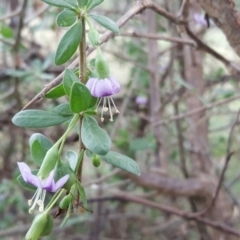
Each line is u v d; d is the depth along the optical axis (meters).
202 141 0.76
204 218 0.71
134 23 0.88
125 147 0.84
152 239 0.94
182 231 0.88
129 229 0.97
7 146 0.95
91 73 0.27
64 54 0.27
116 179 0.86
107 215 0.90
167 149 0.92
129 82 0.92
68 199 0.27
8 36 0.70
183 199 0.97
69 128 0.26
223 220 0.74
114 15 0.95
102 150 0.25
